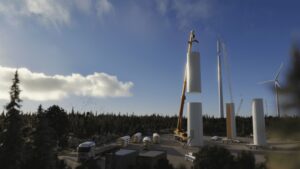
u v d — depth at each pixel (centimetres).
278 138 762
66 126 7419
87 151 4781
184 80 7381
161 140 8119
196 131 6519
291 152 730
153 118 13350
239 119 12100
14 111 3180
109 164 4050
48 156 3559
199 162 3003
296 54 750
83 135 8862
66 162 4644
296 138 730
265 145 5853
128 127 10688
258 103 6091
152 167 3859
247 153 3058
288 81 752
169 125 12425
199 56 6825
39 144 3544
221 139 8612
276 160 750
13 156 3050
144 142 6500
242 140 8462
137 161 3994
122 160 4003
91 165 4425
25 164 3344
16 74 3259
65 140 7262
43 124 3675
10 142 3069
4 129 3183
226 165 2852
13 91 3219
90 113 12112
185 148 6275
